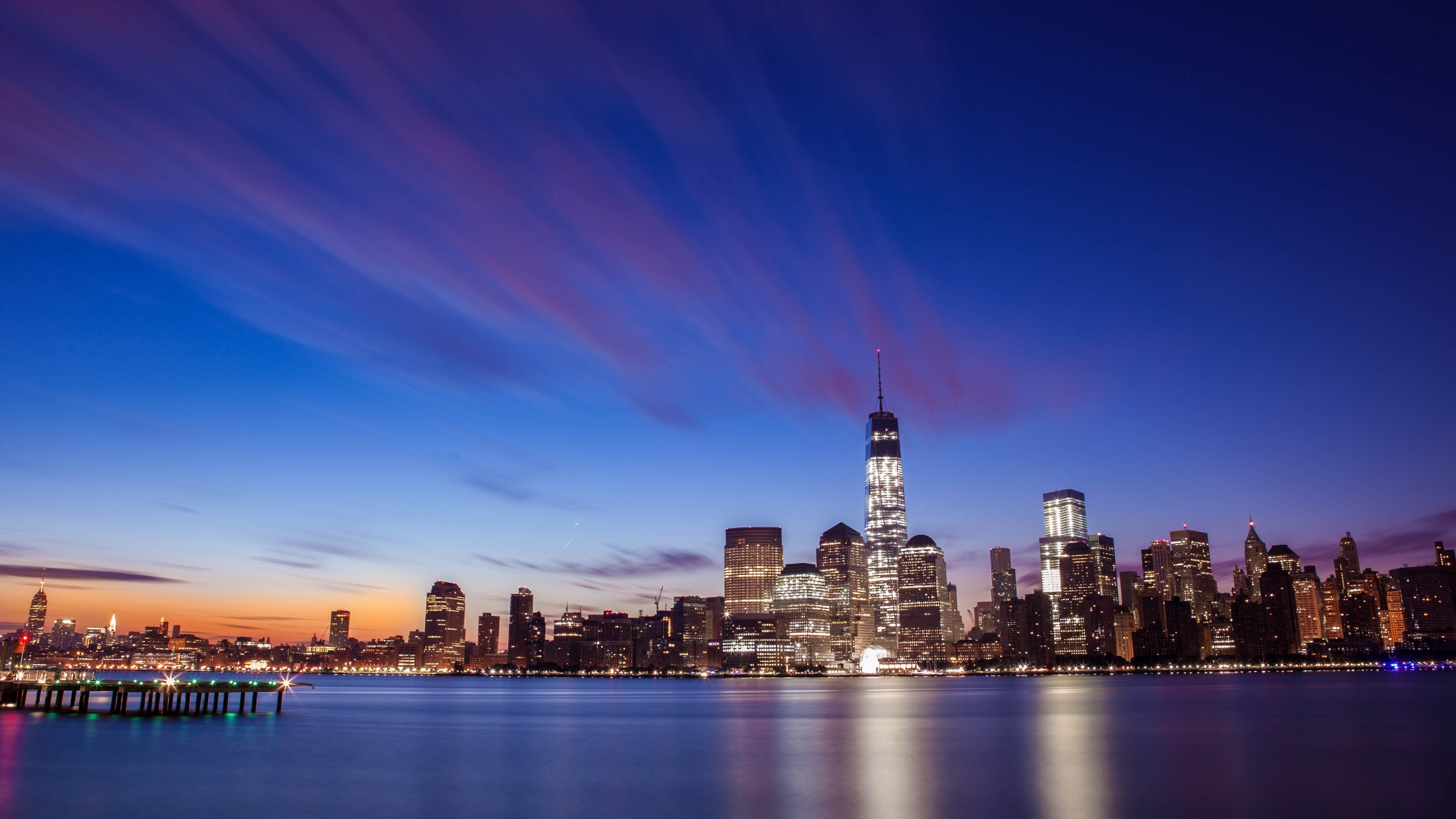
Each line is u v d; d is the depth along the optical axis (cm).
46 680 19762
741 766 11781
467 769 11475
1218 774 10531
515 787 9888
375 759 12306
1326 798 8850
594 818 8169
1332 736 15325
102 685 18562
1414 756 12131
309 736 15362
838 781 10275
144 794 9200
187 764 11331
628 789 9812
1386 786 9506
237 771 10806
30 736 14262
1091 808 8500
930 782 10156
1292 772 10656
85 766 11075
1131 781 10062
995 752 13350
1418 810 8269
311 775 10662
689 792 9594
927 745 14700
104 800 8912
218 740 14200
